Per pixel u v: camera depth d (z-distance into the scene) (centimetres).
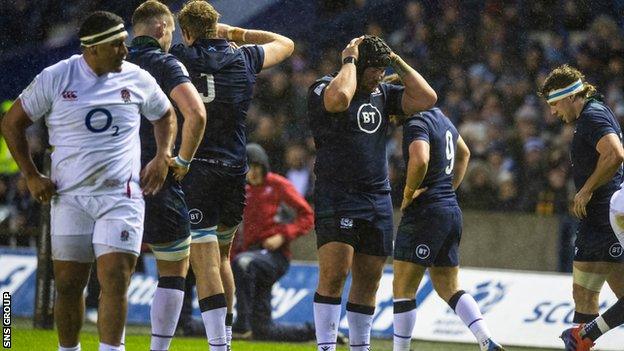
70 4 6456
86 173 1998
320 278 2350
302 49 6397
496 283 4050
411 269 2667
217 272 2416
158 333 2280
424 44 6172
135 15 2325
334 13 6525
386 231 2369
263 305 3903
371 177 2341
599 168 2633
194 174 2416
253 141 5472
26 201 4931
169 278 2275
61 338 2100
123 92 2025
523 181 5069
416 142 2592
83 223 2020
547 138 5434
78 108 1992
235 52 2498
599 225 2702
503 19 6288
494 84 5894
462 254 4644
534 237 4603
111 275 2002
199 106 2173
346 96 2248
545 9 6338
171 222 2241
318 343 2347
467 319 2703
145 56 2255
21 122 2000
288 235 3916
